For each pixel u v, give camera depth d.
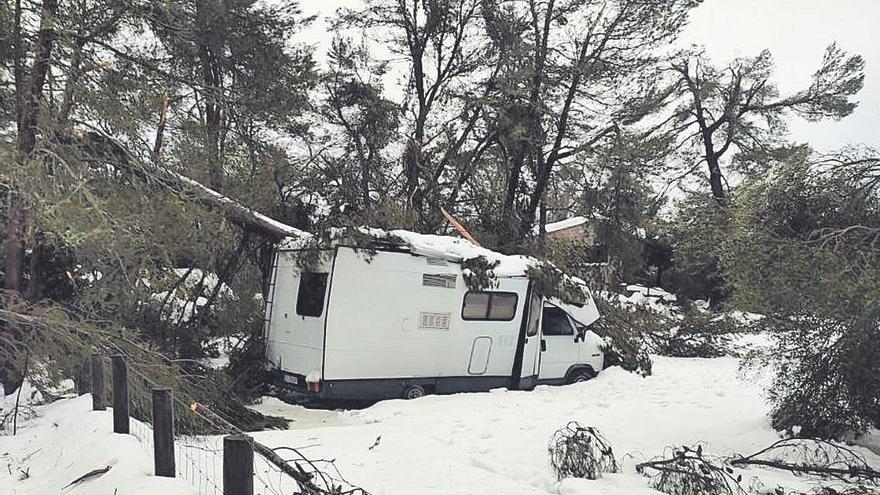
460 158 23.97
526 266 13.69
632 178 25.16
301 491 5.70
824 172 8.10
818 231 7.67
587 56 22.91
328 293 11.66
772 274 7.77
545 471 7.39
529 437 9.06
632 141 23.69
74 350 9.02
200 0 15.02
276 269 13.19
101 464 5.96
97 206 8.67
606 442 8.72
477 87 24.09
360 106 23.66
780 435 8.60
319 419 11.31
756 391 12.88
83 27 11.52
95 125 10.67
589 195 25.91
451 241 13.20
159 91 11.97
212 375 11.05
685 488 6.49
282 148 18.47
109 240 9.20
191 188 11.86
